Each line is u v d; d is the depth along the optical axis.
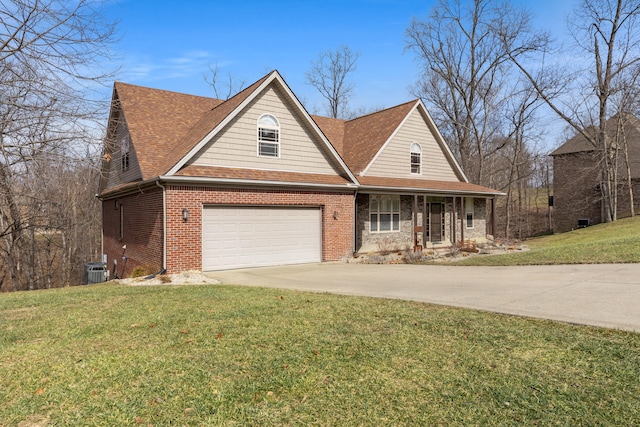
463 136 35.25
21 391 3.84
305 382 3.91
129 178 15.13
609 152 28.25
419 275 10.88
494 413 3.29
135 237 14.24
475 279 9.62
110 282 11.33
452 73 34.22
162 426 3.18
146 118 15.34
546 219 42.06
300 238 14.50
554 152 33.97
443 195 19.16
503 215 42.09
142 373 4.18
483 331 5.30
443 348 4.74
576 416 3.21
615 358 4.26
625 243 13.36
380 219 18.23
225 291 8.66
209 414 3.35
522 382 3.82
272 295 8.08
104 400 3.62
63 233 27.72
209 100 18.33
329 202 15.10
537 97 31.20
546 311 6.14
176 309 6.92
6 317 6.69
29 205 17.00
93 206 29.70
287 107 14.59
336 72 42.94
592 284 7.96
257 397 3.63
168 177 11.40
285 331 5.48
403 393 3.67
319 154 15.41
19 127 12.51
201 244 12.20
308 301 7.38
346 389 3.76
